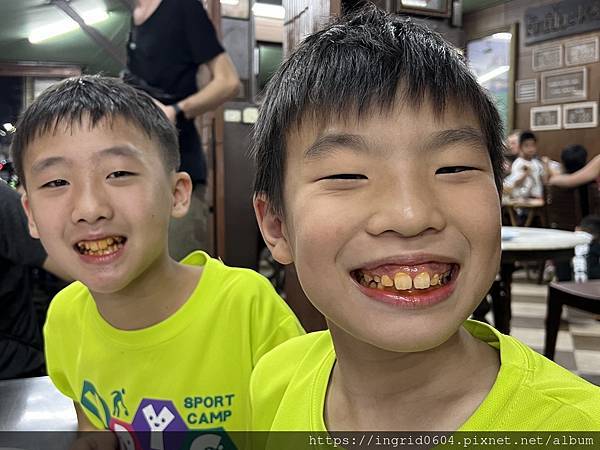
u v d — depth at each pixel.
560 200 3.92
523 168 4.18
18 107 1.33
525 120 5.79
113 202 0.76
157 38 1.58
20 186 1.04
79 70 2.05
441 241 0.46
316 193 0.49
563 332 3.00
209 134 3.11
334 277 0.49
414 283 0.47
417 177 0.46
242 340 0.87
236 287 0.90
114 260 0.78
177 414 0.85
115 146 0.76
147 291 0.85
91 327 0.90
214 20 2.70
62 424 0.92
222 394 0.86
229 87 1.63
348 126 0.48
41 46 2.54
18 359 1.35
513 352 0.55
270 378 0.74
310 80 0.51
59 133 0.76
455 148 0.47
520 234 2.58
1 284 1.34
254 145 0.63
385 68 0.48
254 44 3.47
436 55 0.50
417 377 0.53
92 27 2.45
